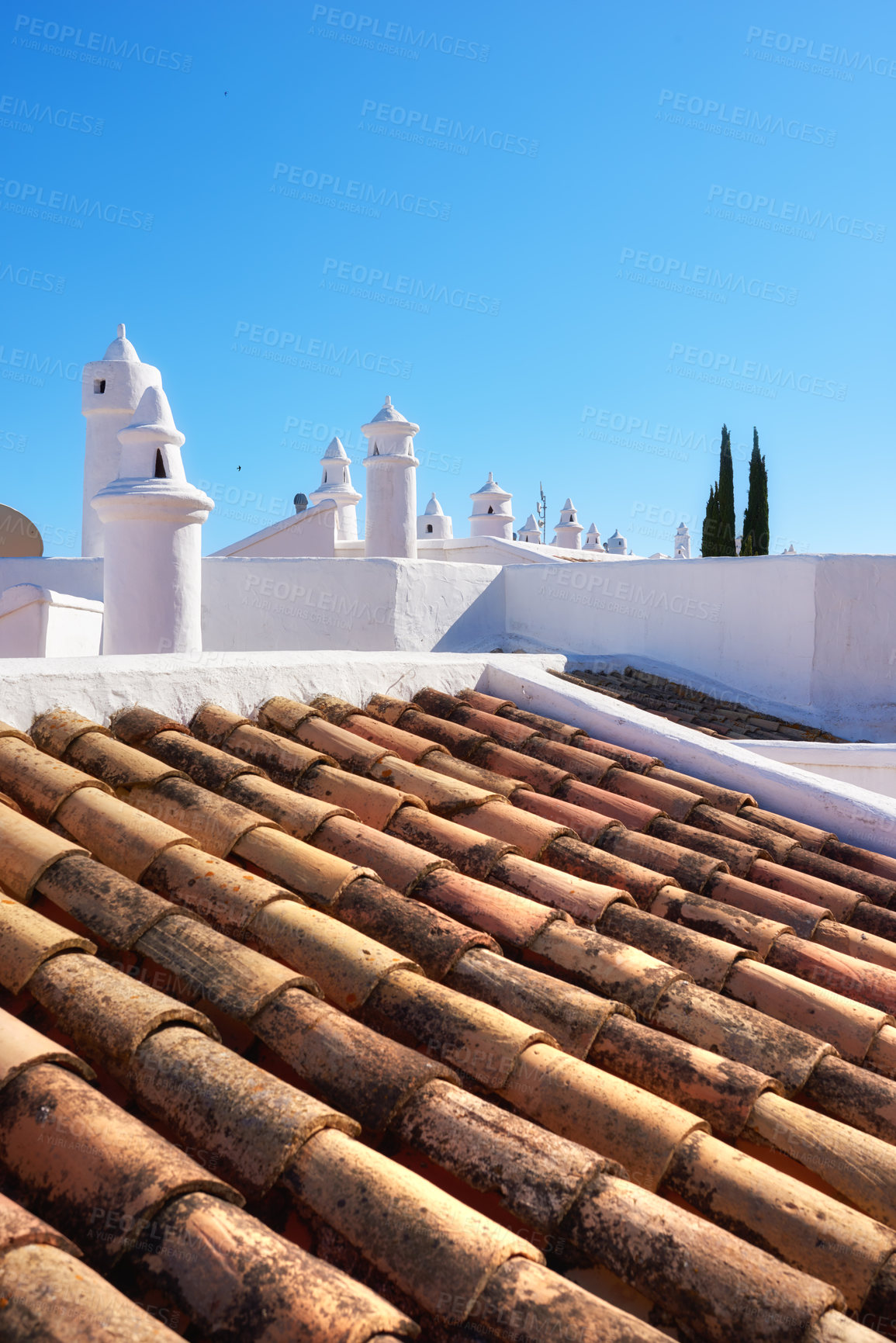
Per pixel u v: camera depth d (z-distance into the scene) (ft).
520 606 40.06
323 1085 7.23
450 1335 5.64
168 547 20.74
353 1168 6.31
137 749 11.87
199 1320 5.28
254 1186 6.25
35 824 9.49
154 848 9.52
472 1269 5.76
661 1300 6.06
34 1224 5.27
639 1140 7.27
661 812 14.94
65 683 12.12
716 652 34.04
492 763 15.57
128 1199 5.68
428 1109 7.09
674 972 9.75
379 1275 5.92
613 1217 6.41
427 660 18.10
